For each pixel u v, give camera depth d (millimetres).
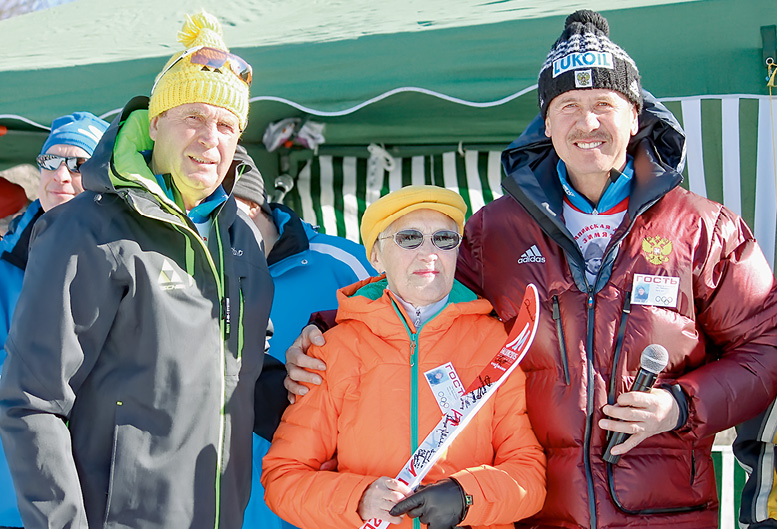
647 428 1686
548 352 1860
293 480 1758
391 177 3678
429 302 1856
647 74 2576
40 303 1516
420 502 1593
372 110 3379
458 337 1858
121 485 1548
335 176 3701
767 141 2572
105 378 1591
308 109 2852
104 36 3541
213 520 1648
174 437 1594
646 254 1847
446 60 2703
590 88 1818
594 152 1833
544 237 1949
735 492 2850
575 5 2713
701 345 1854
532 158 2080
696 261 1853
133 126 1727
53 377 1497
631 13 2564
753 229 2648
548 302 1893
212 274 1711
